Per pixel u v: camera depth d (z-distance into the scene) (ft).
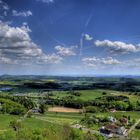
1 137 376.07
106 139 506.48
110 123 635.66
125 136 552.82
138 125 620.49
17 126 547.90
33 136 374.84
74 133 396.78
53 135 381.60
